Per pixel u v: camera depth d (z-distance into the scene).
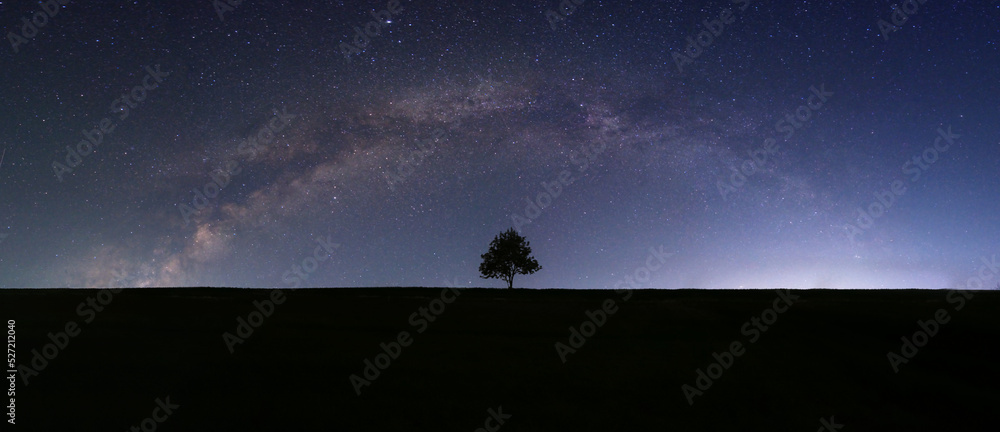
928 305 38.78
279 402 23.20
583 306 43.06
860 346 31.11
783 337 33.31
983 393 24.66
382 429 20.75
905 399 24.06
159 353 29.67
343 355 29.83
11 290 49.38
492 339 33.38
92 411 21.78
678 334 34.50
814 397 24.28
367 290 53.38
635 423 21.66
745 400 23.95
